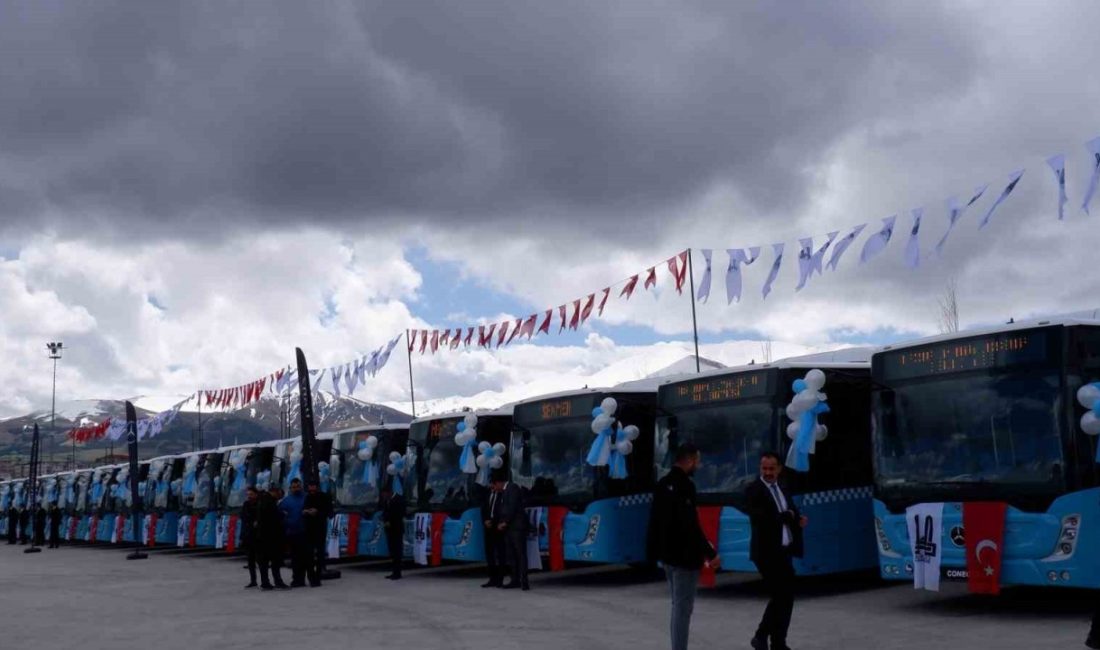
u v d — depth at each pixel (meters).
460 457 22.53
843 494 16.66
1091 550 12.30
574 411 20.05
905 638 12.28
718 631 13.49
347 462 26.62
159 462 41.31
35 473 58.00
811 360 19.73
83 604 20.39
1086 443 12.62
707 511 16.73
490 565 20.70
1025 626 12.77
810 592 17.58
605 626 14.32
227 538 34.44
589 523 19.22
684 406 17.59
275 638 14.46
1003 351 13.38
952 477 13.59
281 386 33.19
